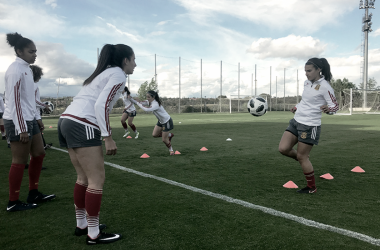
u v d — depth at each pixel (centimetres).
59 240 224
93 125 217
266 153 629
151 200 317
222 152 646
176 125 1478
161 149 698
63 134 218
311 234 228
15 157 290
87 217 216
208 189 359
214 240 219
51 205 305
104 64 224
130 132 1133
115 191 351
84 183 232
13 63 290
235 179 409
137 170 468
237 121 1798
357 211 280
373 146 716
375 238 220
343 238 220
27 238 228
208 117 2423
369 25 3847
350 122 1584
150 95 581
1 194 342
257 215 270
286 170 466
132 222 256
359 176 424
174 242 217
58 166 499
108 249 208
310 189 343
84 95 221
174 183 388
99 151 220
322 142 790
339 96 4047
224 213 276
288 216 267
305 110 342
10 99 274
